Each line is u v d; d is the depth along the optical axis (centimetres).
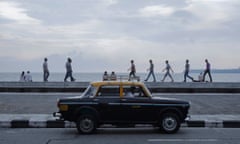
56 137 1138
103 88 1223
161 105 1209
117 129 1316
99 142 1049
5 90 2666
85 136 1160
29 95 2388
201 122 1381
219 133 1223
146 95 1227
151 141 1066
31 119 1406
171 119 1209
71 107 1198
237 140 1084
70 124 1367
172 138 1120
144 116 1210
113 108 1205
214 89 2675
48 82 2688
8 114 1553
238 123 1381
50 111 1648
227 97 2305
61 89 2677
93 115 1201
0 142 1046
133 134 1203
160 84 2689
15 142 1046
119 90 1223
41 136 1157
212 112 1638
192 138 1119
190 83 2692
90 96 1216
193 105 1880
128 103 1207
